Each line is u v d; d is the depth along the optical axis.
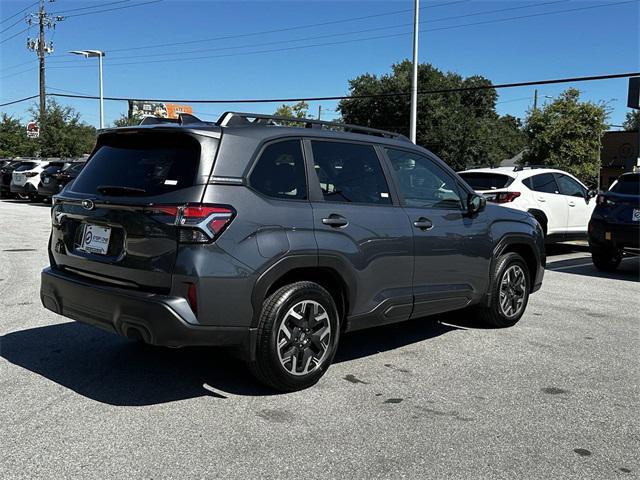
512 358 5.51
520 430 3.97
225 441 3.70
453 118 48.66
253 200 4.20
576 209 12.50
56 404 4.21
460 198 5.89
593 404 4.44
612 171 40.94
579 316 7.22
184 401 4.31
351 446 3.68
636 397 4.60
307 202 4.54
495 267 6.24
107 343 5.65
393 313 5.12
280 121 4.77
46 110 40.19
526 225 6.61
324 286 4.79
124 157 4.56
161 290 4.01
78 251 4.61
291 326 4.43
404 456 3.57
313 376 4.59
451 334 6.31
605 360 5.49
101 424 3.89
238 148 4.25
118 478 3.24
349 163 4.97
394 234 5.05
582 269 11.15
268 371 4.34
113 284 4.27
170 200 4.00
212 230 3.96
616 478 3.38
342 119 55.31
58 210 4.86
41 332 5.98
